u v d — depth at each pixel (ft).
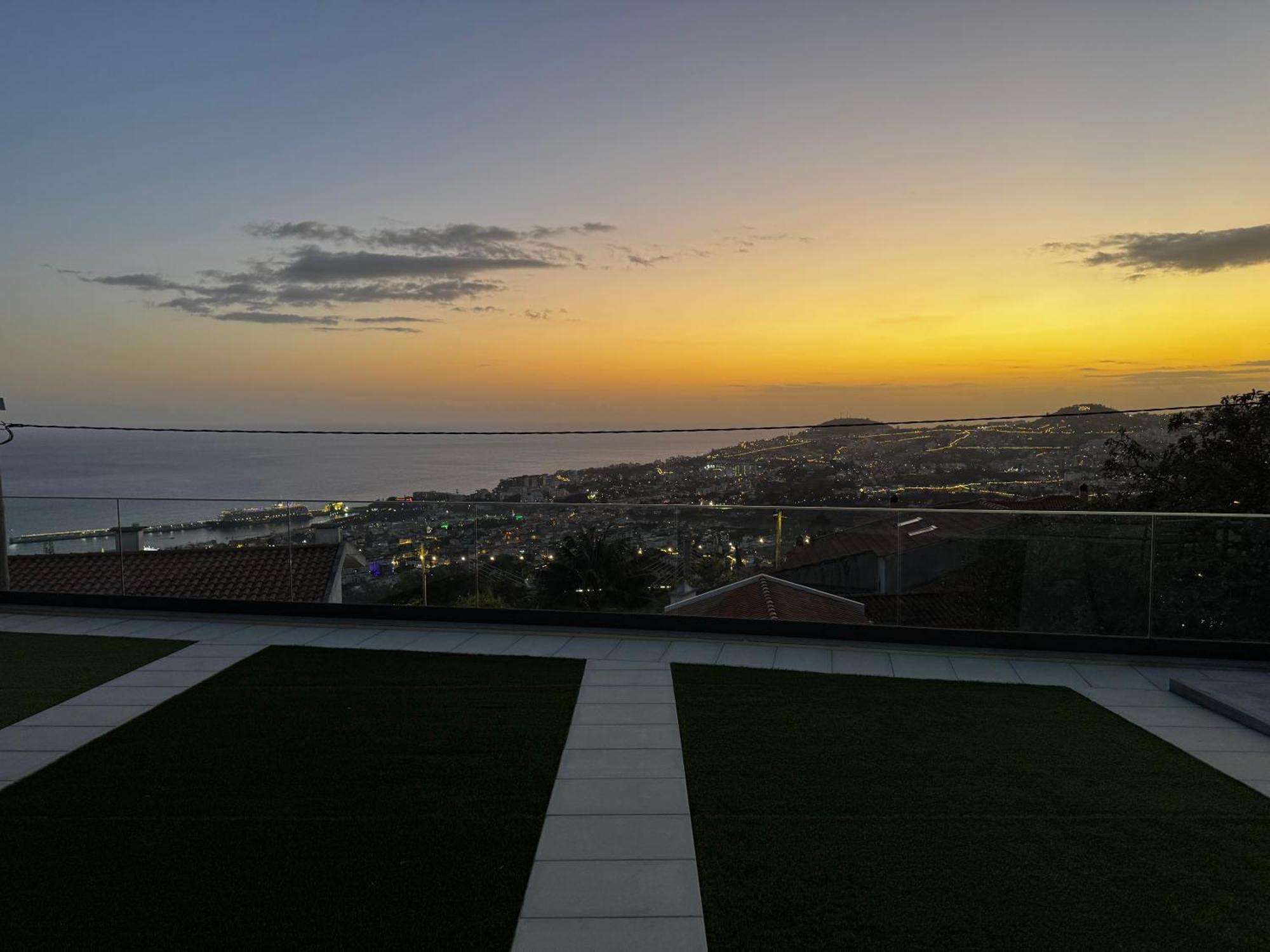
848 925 9.51
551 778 14.19
